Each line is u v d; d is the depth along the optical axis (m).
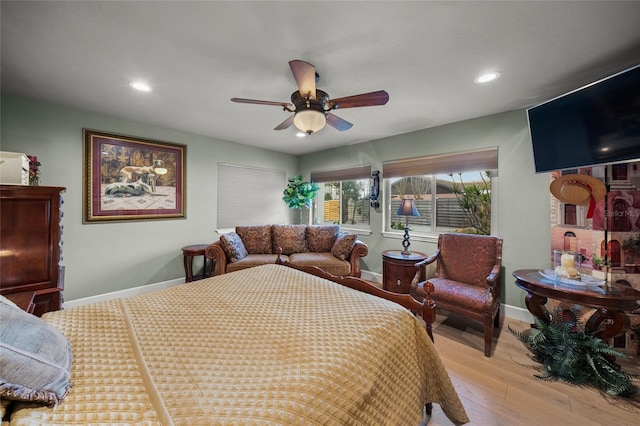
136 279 3.30
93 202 2.94
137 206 3.28
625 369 1.86
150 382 0.78
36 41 1.63
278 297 1.52
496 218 2.84
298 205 4.71
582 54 1.75
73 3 1.31
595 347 1.73
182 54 1.77
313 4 1.32
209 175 3.97
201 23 1.47
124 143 3.14
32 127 2.56
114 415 0.65
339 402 0.80
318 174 4.90
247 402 0.71
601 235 2.08
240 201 4.38
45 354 0.70
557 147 2.08
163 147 3.47
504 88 2.24
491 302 2.06
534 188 2.59
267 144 4.39
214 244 3.39
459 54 1.75
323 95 1.93
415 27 1.49
